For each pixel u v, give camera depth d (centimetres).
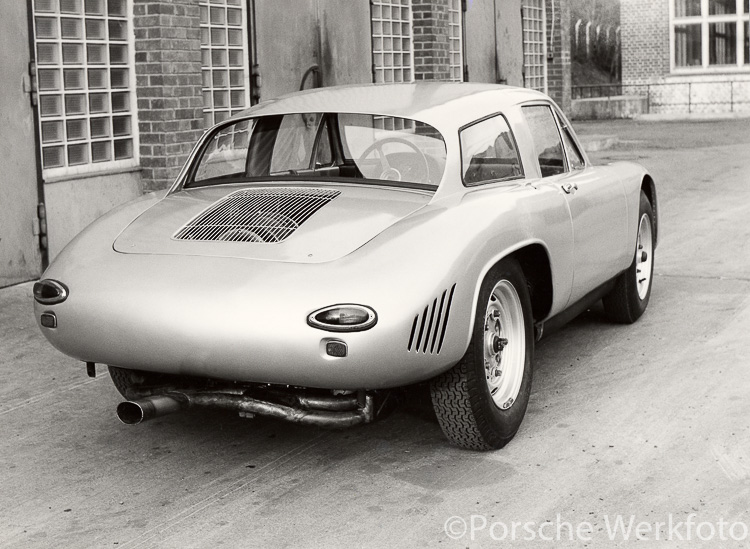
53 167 782
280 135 470
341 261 369
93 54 815
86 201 808
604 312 646
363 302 352
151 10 844
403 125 444
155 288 378
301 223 399
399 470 405
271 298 359
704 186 1327
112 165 839
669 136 2188
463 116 454
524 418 465
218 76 973
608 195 554
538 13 1828
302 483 394
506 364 436
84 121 809
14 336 629
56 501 382
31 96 747
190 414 482
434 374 380
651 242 655
